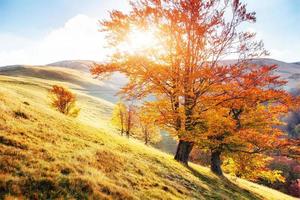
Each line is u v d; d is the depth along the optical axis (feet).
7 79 325.42
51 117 61.46
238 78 58.54
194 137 60.80
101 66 56.08
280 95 58.80
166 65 57.16
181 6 53.62
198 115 59.93
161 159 64.59
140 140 212.84
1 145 33.88
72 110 166.81
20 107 55.62
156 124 63.93
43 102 228.84
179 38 55.16
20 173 28.76
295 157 70.54
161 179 47.78
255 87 58.08
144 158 59.67
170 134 68.13
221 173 90.53
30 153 34.42
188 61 56.29
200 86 60.54
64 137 48.47
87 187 30.91
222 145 77.87
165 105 62.13
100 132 71.05
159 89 60.23
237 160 82.43
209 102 60.70
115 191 33.09
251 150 78.59
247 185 96.12
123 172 42.55
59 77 533.14
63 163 34.68
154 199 37.09
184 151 72.90
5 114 46.85
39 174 29.66
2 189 25.17
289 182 220.23
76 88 456.86
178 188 46.88
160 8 54.65
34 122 50.96
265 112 76.95
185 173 61.41
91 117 257.55
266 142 68.18
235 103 60.90
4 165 29.12
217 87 58.49
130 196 33.73
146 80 58.34
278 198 91.25
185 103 62.80
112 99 443.73
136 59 55.57
